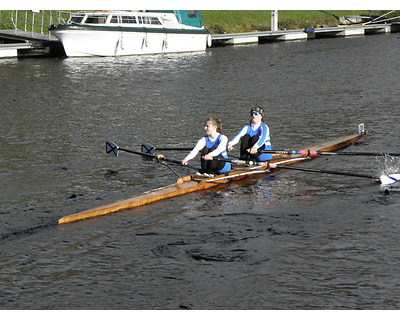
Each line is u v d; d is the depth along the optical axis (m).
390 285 8.26
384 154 13.49
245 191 12.47
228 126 19.02
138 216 11.00
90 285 8.43
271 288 8.29
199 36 44.62
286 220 10.71
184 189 12.30
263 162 12.92
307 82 29.09
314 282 8.41
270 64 37.16
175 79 30.77
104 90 27.14
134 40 41.34
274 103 23.34
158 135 17.97
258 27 57.19
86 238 10.00
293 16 62.22
